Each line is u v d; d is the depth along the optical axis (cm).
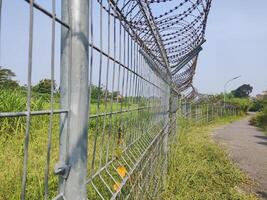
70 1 137
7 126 470
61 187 138
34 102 494
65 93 139
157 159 474
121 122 230
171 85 727
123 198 229
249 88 9231
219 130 2497
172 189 613
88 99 143
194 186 710
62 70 139
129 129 277
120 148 235
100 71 167
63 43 138
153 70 427
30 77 100
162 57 436
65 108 138
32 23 99
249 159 1223
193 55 616
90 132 312
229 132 2356
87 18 140
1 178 333
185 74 922
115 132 222
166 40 403
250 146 1609
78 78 138
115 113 215
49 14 112
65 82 138
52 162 368
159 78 507
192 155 1013
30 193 319
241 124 3497
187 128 1667
